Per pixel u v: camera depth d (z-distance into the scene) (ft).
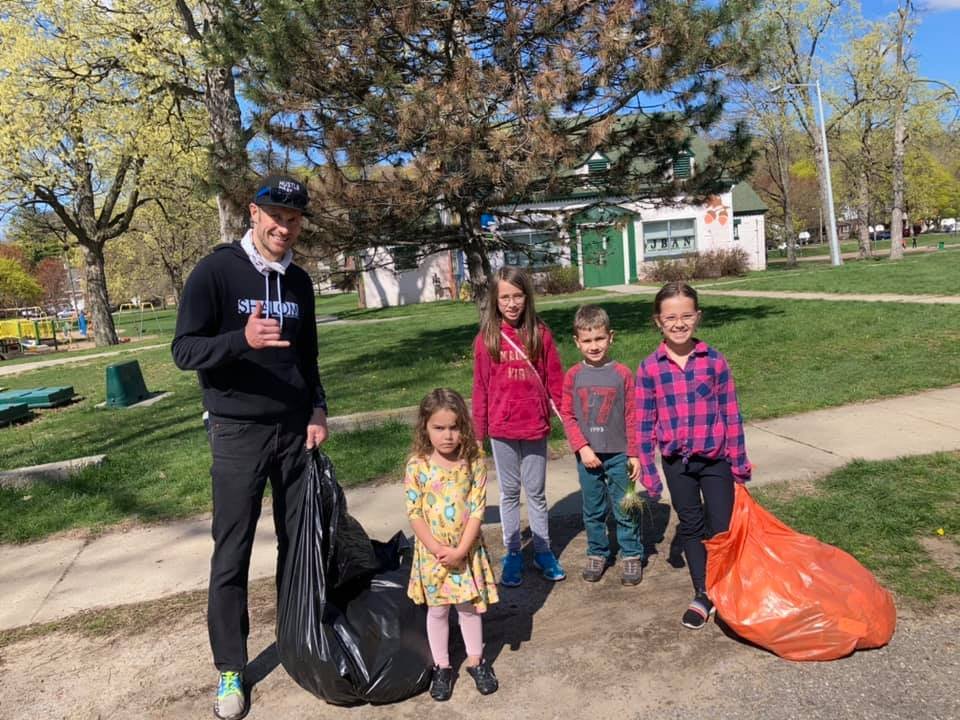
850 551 11.89
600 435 11.66
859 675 8.78
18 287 166.71
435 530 9.26
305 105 29.19
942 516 12.94
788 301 48.57
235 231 43.98
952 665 8.79
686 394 10.45
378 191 30.01
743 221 102.22
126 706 9.47
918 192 160.76
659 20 27.71
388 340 49.03
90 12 53.88
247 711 9.14
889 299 44.80
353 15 28.43
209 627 9.32
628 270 91.25
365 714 8.90
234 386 9.18
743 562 9.58
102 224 80.59
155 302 223.51
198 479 19.17
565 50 28.25
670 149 33.24
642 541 13.74
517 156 28.55
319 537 9.30
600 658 9.70
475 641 9.25
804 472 16.01
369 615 9.29
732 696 8.63
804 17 91.09
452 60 30.45
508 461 12.10
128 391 35.24
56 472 20.31
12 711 9.48
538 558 12.37
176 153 58.59
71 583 13.53
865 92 95.96
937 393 22.18
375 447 20.71
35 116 56.29
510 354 11.92
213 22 34.24
